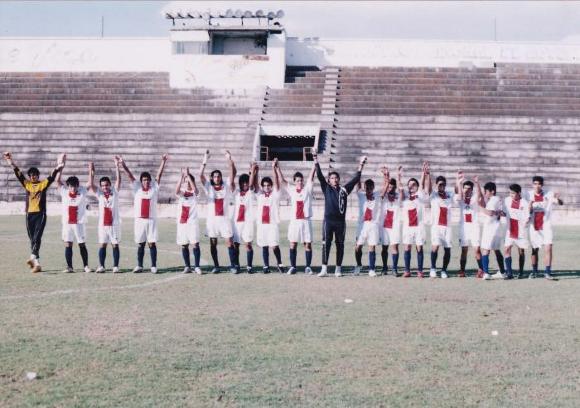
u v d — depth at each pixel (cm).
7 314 959
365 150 3550
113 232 1434
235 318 945
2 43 4503
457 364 718
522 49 4325
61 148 3706
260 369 693
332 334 850
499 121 3678
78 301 1070
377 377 670
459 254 1942
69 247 1427
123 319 930
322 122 3744
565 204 3256
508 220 1419
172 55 4084
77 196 1423
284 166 3444
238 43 4309
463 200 1438
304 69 4309
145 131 3766
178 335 837
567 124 3650
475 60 4319
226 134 3716
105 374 670
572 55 4319
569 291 1223
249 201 1467
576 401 602
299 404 588
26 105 4003
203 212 3222
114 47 4475
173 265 1588
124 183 3466
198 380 654
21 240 2089
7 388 625
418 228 1432
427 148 3553
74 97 4078
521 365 717
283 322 920
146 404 584
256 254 1861
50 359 720
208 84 4062
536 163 3441
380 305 1061
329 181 1434
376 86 4028
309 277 1409
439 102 3841
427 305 1064
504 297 1151
